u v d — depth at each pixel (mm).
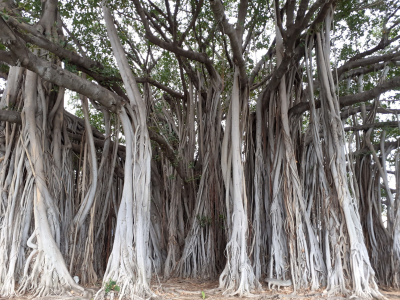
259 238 8227
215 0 5648
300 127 9164
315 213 8250
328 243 7379
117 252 6547
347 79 10195
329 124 7602
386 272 8945
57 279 6406
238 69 8172
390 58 9164
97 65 8047
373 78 10992
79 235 7906
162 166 11039
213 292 7152
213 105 9852
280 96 8297
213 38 9688
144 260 6633
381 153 9898
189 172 10367
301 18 7000
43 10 8266
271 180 8312
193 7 9016
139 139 7262
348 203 7191
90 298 6047
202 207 9688
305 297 6691
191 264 9555
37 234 6645
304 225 7754
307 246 7668
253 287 7219
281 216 8094
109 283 6195
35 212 6793
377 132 10789
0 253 6660
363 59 9344
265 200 8531
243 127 8266
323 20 7840
